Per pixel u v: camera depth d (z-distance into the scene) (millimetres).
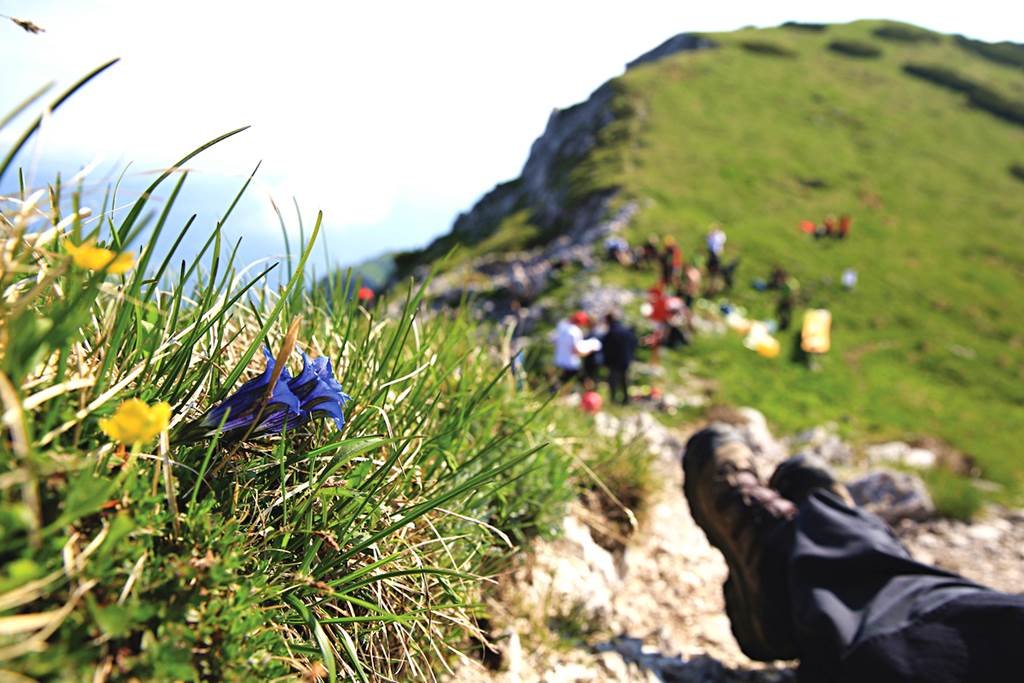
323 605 1778
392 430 2102
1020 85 77312
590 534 4027
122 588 1202
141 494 1284
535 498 3193
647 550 4348
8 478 1007
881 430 18938
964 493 7055
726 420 13758
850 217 46812
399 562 1998
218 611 1315
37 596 1026
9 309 1173
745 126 60250
